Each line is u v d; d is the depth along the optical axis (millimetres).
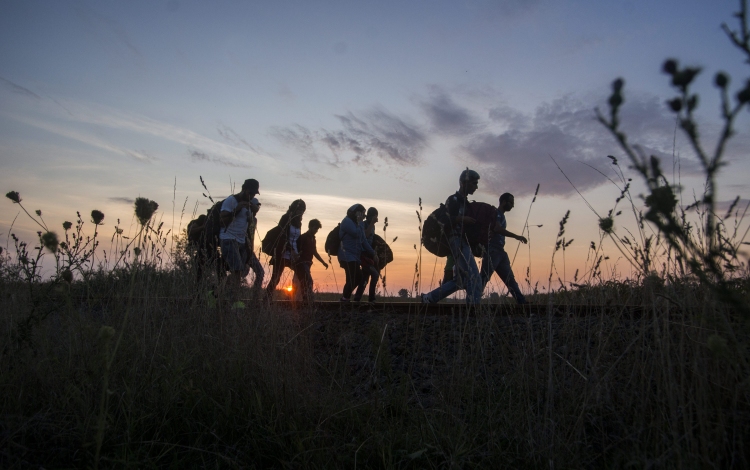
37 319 3473
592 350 3455
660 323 2920
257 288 4723
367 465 2799
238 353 3643
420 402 3406
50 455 2760
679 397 2484
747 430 2432
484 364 3637
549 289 3857
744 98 1147
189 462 2799
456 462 2660
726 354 1985
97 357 3291
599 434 2920
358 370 4109
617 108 1262
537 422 2922
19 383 3232
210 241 5965
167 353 3656
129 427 2828
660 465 2342
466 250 5773
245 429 3066
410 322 4832
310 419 3209
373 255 6930
